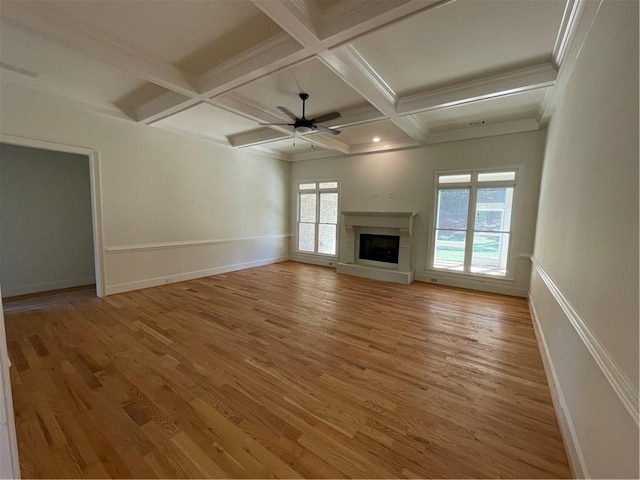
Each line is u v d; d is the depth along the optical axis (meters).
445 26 2.39
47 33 2.38
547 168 3.87
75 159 5.14
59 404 2.06
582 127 2.16
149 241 5.02
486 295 4.88
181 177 5.41
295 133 5.00
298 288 5.21
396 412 2.04
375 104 3.57
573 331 1.93
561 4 2.11
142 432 1.82
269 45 2.68
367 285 5.48
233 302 4.35
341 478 1.54
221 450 1.70
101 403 2.08
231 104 3.80
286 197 7.81
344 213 6.50
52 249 4.95
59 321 3.54
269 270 6.73
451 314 3.95
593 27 1.98
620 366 1.20
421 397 2.20
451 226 5.49
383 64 2.97
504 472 1.58
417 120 4.63
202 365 2.60
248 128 5.38
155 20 2.40
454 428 1.90
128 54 2.79
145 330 3.31
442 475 1.56
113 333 3.22
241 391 2.24
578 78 2.39
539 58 2.82
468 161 5.19
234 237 6.53
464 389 2.31
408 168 5.89
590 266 1.69
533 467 1.62
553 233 2.97
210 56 2.94
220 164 6.11
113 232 4.55
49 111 3.78
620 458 1.14
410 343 3.08
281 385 2.33
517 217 4.79
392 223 5.91
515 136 4.74
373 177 6.39
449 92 3.45
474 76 3.20
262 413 2.01
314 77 3.26
